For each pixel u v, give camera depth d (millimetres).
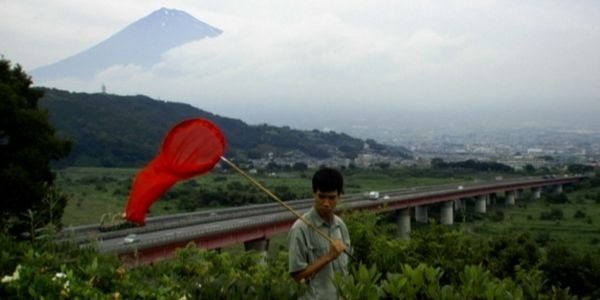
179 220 48094
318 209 5605
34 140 28578
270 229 47906
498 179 128625
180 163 5215
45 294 6059
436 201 80750
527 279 5645
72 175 101062
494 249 15375
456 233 11070
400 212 73562
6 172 26016
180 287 7730
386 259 9703
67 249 8453
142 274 9266
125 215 5199
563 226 71438
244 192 81438
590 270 16656
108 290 6930
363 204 59281
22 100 29469
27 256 7320
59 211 21500
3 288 6105
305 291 5188
